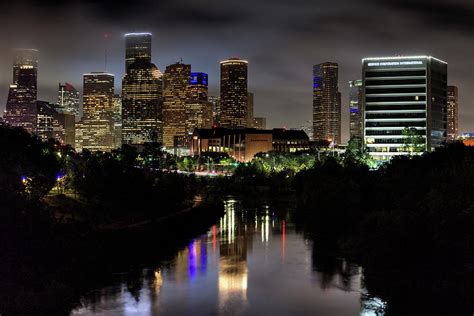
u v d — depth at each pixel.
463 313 68.62
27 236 76.12
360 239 106.19
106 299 76.44
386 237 93.19
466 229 85.88
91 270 87.69
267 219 169.88
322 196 150.38
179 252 111.81
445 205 89.44
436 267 85.81
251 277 89.31
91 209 140.25
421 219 91.44
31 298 67.25
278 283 85.19
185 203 189.50
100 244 96.50
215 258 105.25
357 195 140.62
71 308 72.19
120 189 146.00
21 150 143.75
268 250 112.94
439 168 133.88
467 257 84.94
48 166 154.12
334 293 79.38
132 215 144.25
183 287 83.12
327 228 142.12
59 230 85.12
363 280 86.00
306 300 76.38
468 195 90.81
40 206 81.69
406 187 123.19
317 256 105.56
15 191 78.75
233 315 70.19
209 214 166.38
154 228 123.56
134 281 86.38
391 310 70.44
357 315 69.88
